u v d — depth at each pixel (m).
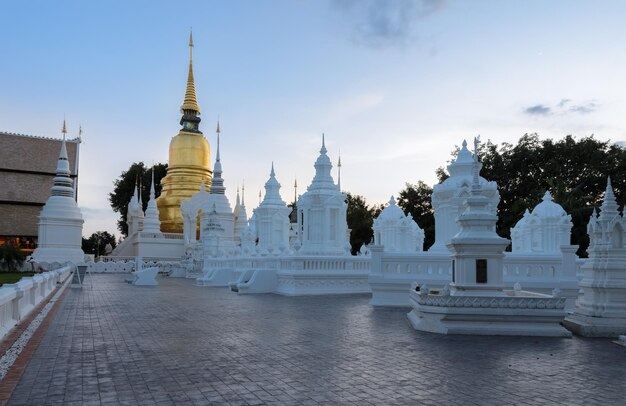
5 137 87.50
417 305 16.09
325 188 36.44
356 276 31.23
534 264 22.75
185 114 91.38
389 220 41.88
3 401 8.30
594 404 8.35
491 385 9.44
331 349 12.71
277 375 10.09
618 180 66.81
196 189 85.81
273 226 48.59
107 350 12.49
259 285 31.89
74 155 91.69
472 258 16.67
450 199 26.75
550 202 36.62
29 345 13.07
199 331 15.54
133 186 115.75
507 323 15.23
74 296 28.55
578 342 14.05
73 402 8.29
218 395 8.71
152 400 8.41
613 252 16.25
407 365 10.99
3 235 83.12
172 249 75.06
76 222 64.38
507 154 75.06
